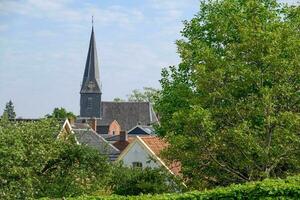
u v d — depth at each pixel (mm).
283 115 26891
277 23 30125
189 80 33500
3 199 25359
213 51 33250
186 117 28188
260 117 28578
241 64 28594
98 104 155375
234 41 32812
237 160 28312
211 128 27531
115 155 61625
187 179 30938
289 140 27547
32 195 25969
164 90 36562
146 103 154875
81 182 28734
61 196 28047
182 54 32406
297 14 33938
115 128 151625
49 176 28469
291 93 27312
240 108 28297
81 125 79562
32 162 26656
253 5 32156
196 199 20250
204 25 36594
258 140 27781
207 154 28531
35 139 27234
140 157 54844
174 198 20312
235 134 26953
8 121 28062
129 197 20516
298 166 28141
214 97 28547
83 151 28953
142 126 120250
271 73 28078
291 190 19969
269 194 19953
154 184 32781
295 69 27953
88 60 157875
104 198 20625
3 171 25484
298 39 29875
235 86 28469
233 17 31531
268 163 27562
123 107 155125
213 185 30125
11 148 25656
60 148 28312
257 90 28750
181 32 37594
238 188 20266
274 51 27922
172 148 29031
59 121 30750
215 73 28484
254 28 29391
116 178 33562
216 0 36469
